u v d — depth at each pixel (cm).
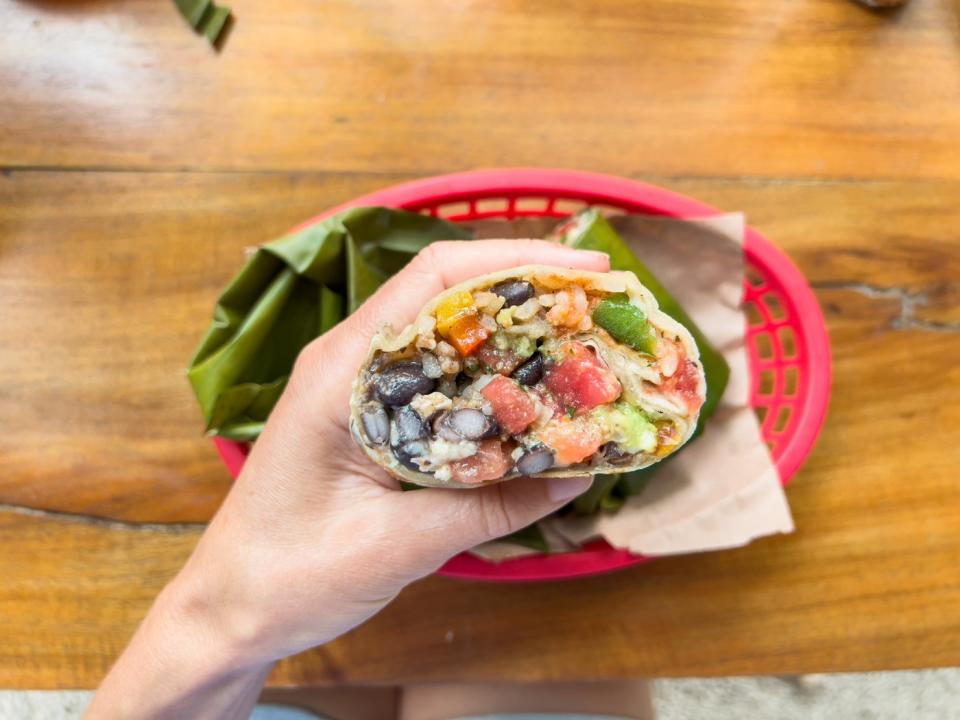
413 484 20
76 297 26
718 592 26
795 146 28
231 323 24
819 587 26
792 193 27
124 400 26
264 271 24
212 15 27
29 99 27
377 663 25
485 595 26
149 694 20
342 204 27
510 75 28
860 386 26
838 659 26
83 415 26
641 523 24
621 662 26
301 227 25
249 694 23
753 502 24
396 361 17
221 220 27
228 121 27
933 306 27
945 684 34
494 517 19
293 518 20
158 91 27
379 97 27
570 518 25
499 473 17
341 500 20
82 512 26
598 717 28
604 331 17
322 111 27
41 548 26
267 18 28
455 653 25
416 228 25
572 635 26
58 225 27
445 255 20
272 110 27
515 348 17
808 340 24
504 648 26
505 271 17
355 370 20
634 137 28
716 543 24
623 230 26
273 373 25
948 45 28
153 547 26
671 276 26
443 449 17
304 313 25
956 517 26
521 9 28
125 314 26
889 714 34
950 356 27
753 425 25
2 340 26
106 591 25
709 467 25
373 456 18
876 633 26
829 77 28
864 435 26
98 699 21
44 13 28
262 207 27
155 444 26
